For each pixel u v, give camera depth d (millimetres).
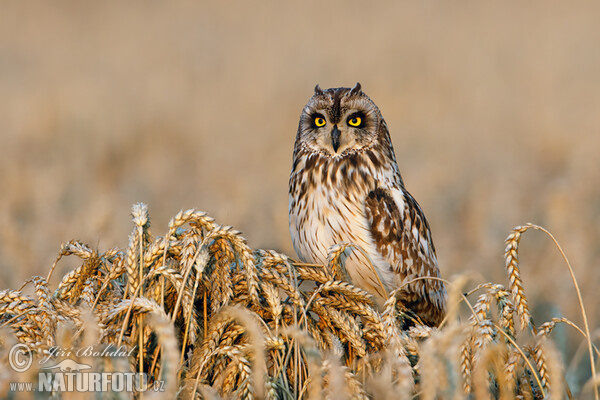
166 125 43625
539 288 15953
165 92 55281
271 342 8664
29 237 16812
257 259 9781
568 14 84375
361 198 12828
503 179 28859
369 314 9688
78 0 102062
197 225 9242
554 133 38906
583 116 45000
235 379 8852
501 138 41656
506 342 8875
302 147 13352
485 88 55719
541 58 65000
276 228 19781
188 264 8820
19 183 26734
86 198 26188
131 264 8875
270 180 31188
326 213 12812
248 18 94562
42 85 55406
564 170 32750
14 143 37688
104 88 55375
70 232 17938
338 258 10305
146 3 104375
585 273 16344
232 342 9109
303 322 9562
